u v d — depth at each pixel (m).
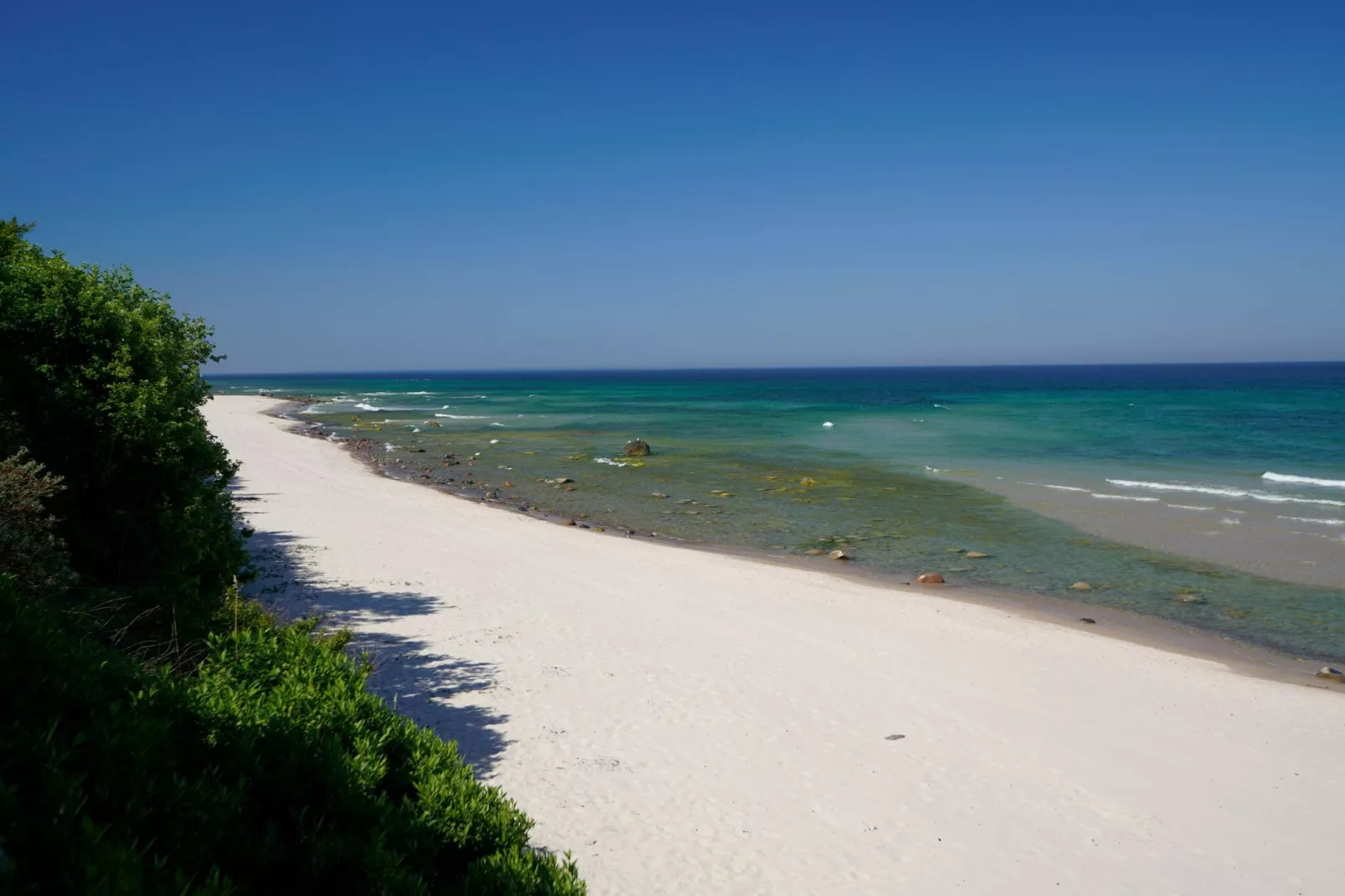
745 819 9.48
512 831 6.24
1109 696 13.55
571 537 26.03
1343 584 21.28
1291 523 28.47
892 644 15.97
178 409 13.02
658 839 9.00
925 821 9.59
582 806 9.59
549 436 62.53
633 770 10.53
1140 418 71.62
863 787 10.30
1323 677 15.12
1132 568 23.08
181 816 4.44
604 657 14.67
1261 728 12.41
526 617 16.92
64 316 11.93
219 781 5.06
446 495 34.09
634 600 18.64
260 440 51.12
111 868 3.45
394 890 4.89
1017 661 15.16
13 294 11.70
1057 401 102.12
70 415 11.63
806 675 14.14
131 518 11.88
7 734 4.03
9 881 3.21
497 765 10.48
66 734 4.23
